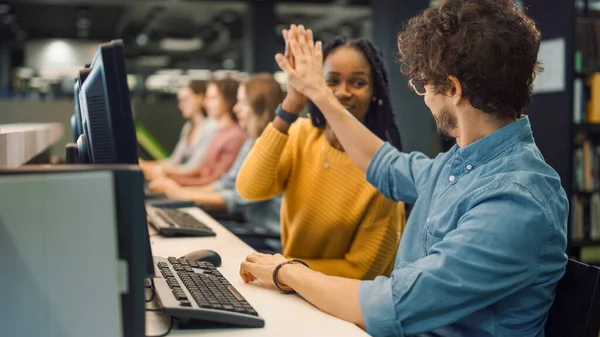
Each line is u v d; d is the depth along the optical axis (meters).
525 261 1.05
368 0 10.19
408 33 1.24
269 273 1.34
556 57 3.81
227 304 1.12
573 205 3.80
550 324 1.17
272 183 1.86
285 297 1.30
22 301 0.83
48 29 13.65
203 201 3.56
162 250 1.76
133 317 0.88
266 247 2.85
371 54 1.84
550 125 3.87
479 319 1.15
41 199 0.83
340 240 1.84
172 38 14.72
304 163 1.89
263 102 3.38
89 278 0.84
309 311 1.20
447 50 1.13
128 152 1.07
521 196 1.06
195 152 4.82
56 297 0.83
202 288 1.21
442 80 1.15
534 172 1.10
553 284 1.14
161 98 14.47
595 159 3.93
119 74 1.06
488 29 1.10
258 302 1.26
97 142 1.12
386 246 1.80
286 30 1.72
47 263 0.83
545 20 3.87
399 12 4.99
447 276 1.06
